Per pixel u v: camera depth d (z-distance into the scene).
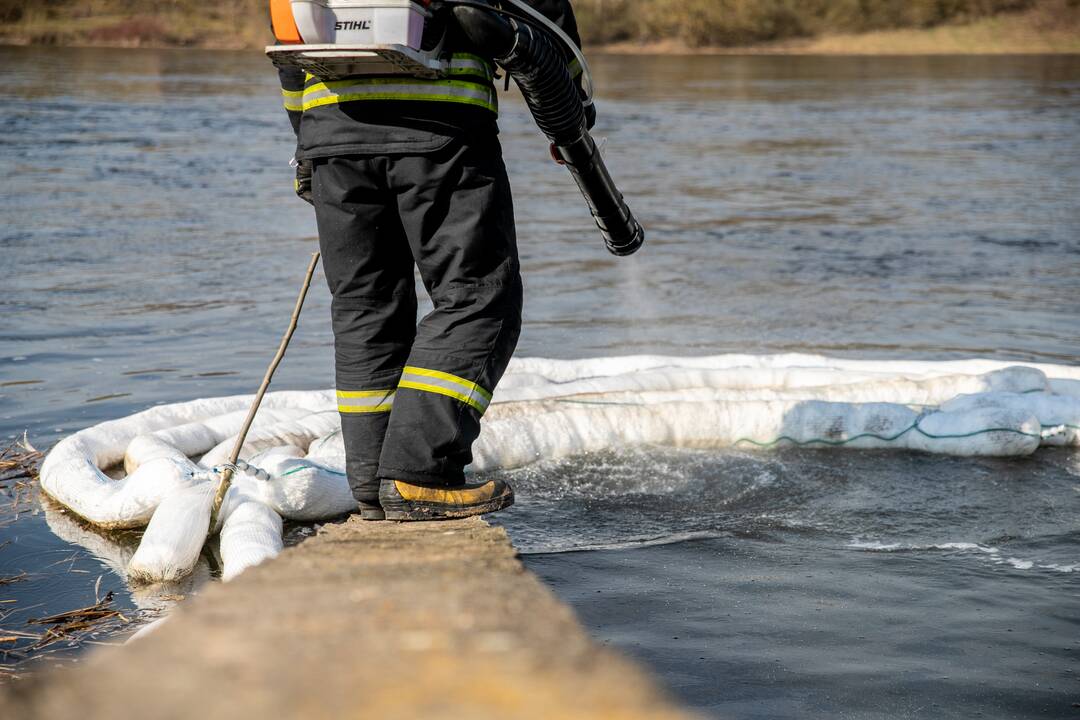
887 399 5.11
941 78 35.31
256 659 1.05
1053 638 2.85
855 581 3.27
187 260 8.95
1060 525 3.79
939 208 12.27
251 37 44.97
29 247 9.31
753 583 3.25
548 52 2.77
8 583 3.30
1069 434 4.78
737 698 2.51
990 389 5.18
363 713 0.90
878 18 54.38
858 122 22.72
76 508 3.88
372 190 2.76
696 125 21.75
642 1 53.44
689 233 10.60
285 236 10.15
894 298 7.84
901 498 4.09
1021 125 22.19
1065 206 12.43
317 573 1.53
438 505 2.74
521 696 0.93
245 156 15.93
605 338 6.64
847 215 11.79
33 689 1.00
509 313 2.79
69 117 20.28
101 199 11.98
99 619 3.03
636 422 4.71
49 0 46.50
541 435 4.54
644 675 1.00
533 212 11.66
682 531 3.74
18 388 5.48
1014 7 55.34
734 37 52.41
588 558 3.47
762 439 4.74
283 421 4.63
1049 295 7.97
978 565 3.41
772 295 7.90
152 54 39.25
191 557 3.39
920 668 2.67
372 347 2.88
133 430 4.57
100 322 6.89
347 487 3.90
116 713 0.92
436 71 2.62
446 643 1.09
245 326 6.88
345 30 2.52
